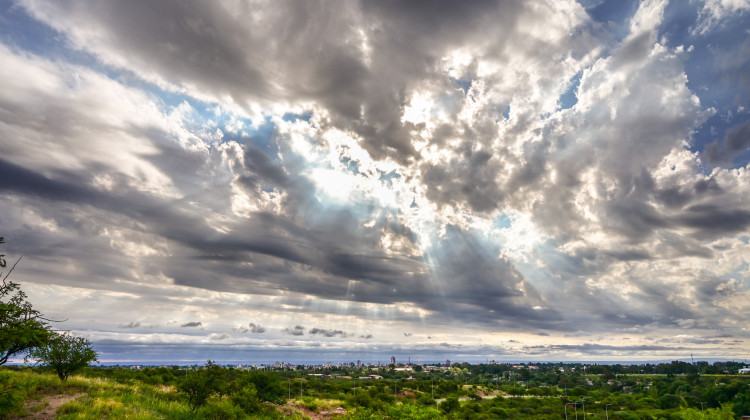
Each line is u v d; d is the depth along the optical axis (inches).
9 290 481.4
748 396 3238.2
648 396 4227.4
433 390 3969.0
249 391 1251.2
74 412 692.7
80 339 1005.2
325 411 1635.1
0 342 479.8
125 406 805.9
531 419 2679.6
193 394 971.9
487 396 4079.7
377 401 2218.3
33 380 855.1
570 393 4507.9
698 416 1615.4
